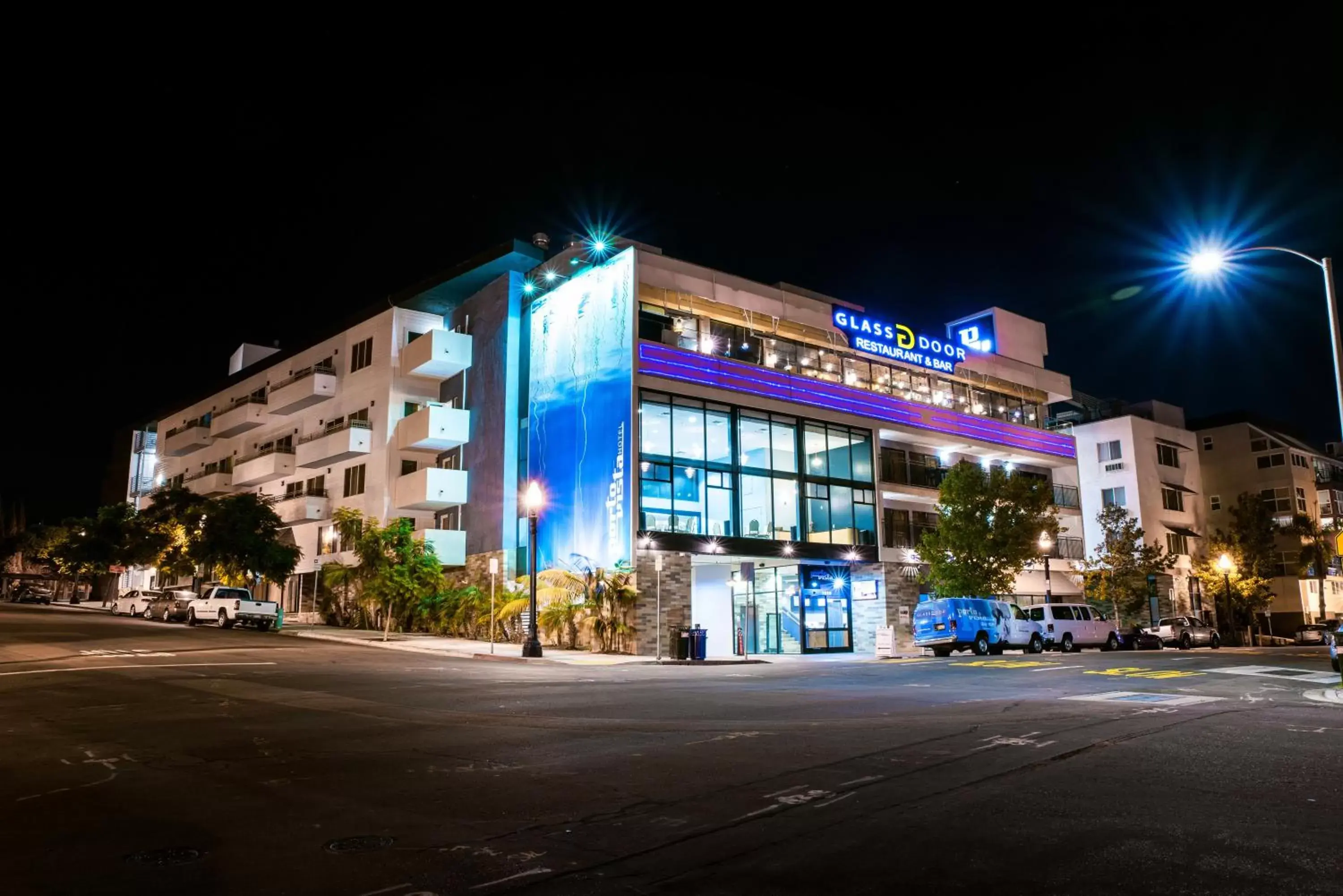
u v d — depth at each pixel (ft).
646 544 104.17
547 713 44.98
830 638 123.44
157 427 239.30
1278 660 86.94
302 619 157.99
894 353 139.54
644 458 107.86
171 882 18.34
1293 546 204.64
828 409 127.54
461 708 47.32
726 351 120.16
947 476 128.98
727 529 114.01
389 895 17.46
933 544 126.72
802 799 24.66
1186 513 190.49
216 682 60.54
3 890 17.90
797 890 17.16
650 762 30.73
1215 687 56.70
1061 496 163.02
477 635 115.55
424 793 26.48
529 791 26.48
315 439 154.10
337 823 23.04
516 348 132.67
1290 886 16.78
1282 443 209.05
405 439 141.69
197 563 147.02
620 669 80.48
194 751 34.35
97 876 18.76
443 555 133.80
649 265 114.01
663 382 110.93
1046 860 18.62
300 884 18.16
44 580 257.34
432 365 141.28
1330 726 37.60
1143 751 31.42
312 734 38.22
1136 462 181.98
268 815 24.00
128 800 26.00
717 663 90.53
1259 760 29.50
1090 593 157.28
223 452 196.44
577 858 19.63
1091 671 70.95
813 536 122.93
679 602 105.60
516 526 127.65
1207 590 184.65
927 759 30.22
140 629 109.91
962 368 150.61
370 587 118.83
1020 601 151.23
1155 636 138.41
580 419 116.98
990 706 46.16
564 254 125.49
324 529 155.43
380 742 36.11
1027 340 167.84
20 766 31.45
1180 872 17.70
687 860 19.33
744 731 37.78
